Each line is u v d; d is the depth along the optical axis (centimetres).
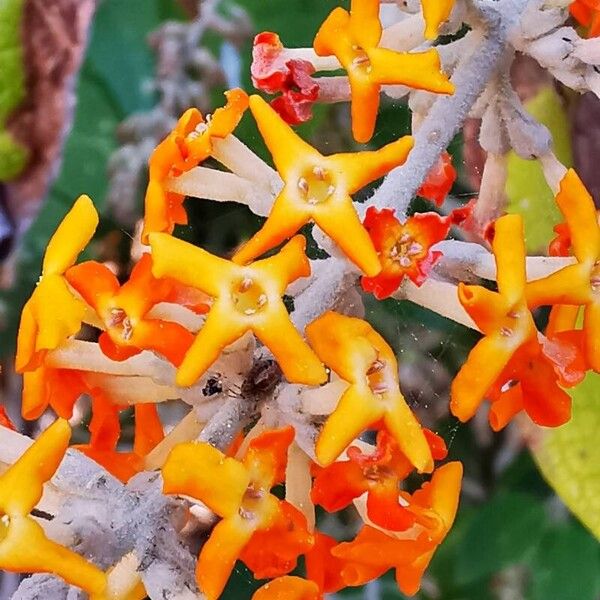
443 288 11
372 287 11
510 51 12
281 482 11
